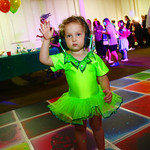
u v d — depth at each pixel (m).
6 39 8.21
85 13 10.41
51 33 1.26
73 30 1.25
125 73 4.90
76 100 1.34
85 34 1.34
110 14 11.31
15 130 2.51
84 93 1.33
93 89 1.36
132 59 6.93
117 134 2.01
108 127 2.19
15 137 2.30
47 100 3.67
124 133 2.01
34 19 8.72
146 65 5.52
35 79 6.21
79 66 1.32
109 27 5.92
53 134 2.24
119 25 6.62
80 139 1.46
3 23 8.09
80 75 1.32
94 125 1.46
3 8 4.66
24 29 8.52
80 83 1.33
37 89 4.79
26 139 2.21
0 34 8.09
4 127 2.65
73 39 1.25
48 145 2.00
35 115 2.96
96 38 8.27
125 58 6.79
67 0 9.44
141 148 1.72
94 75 1.37
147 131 1.99
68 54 1.36
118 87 3.74
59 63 1.34
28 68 4.73
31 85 5.38
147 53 7.84
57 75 6.12
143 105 2.67
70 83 1.37
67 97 1.42
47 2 8.96
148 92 3.18
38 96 4.09
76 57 1.36
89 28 1.37
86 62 1.33
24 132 2.41
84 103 1.30
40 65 4.92
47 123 2.58
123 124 2.21
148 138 1.86
